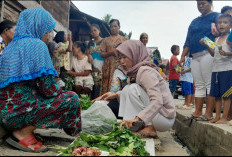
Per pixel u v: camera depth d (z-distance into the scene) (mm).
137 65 2877
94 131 2822
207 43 3711
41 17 2482
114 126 2570
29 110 2271
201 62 3992
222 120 3500
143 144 2244
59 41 5254
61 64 5148
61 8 11609
